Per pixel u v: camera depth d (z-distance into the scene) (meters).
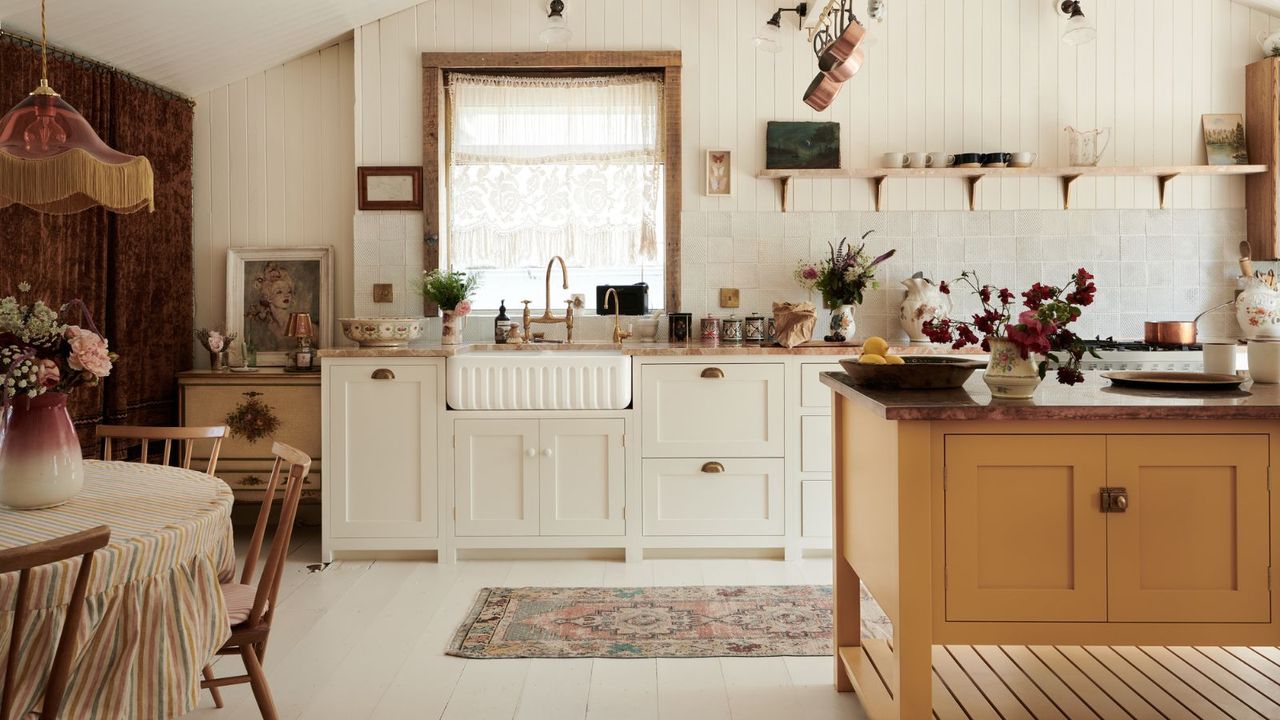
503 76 5.14
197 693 2.09
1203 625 2.33
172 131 4.96
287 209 5.23
